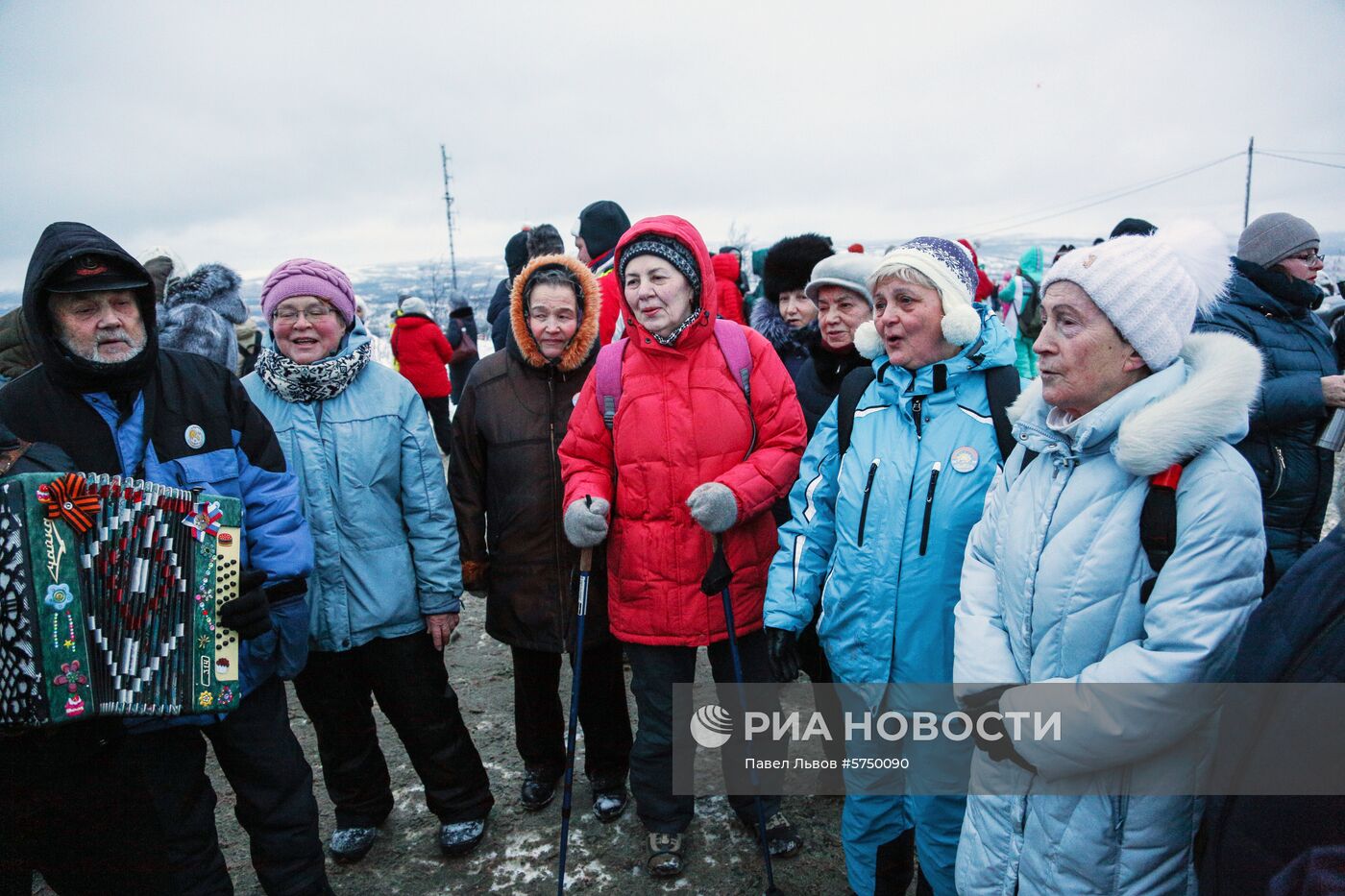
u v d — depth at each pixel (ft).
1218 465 4.37
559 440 8.55
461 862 8.40
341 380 7.72
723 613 7.73
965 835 5.47
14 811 5.64
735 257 15.05
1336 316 12.48
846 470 6.61
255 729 6.57
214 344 11.15
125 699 5.47
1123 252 4.59
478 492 9.00
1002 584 5.22
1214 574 4.27
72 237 5.60
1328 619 3.39
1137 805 4.57
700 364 7.70
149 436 6.08
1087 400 4.82
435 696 8.33
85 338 5.75
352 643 7.91
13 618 5.11
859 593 6.37
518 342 8.54
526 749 9.19
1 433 5.47
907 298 6.28
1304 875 3.17
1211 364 4.45
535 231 14.74
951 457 6.13
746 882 7.95
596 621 8.60
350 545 7.84
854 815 6.79
